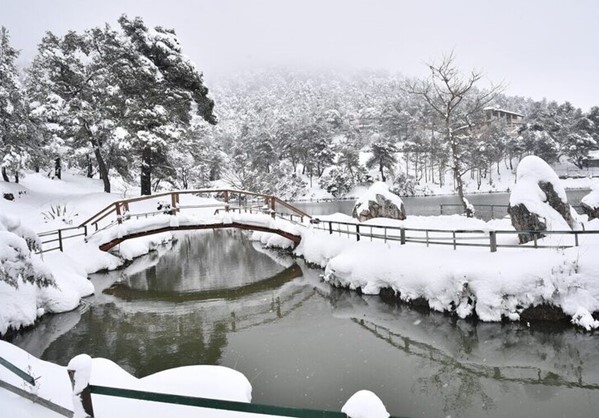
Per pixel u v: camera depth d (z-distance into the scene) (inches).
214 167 2438.5
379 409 111.7
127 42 1180.5
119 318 528.7
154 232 770.8
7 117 1208.8
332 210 2005.4
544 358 366.9
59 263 649.0
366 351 404.2
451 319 455.2
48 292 541.3
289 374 358.9
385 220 810.2
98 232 793.6
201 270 773.9
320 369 367.6
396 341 424.2
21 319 478.9
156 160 1290.6
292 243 882.8
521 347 387.5
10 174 1331.2
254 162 2965.1
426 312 484.1
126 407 188.9
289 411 124.5
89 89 1333.7
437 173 3189.0
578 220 604.1
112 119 1272.1
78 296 590.9
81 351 424.8
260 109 5290.4
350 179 2923.2
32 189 1380.4
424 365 370.3
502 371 353.1
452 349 397.4
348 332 455.2
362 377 351.6
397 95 4566.9
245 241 1137.4
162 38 1247.5
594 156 2987.2
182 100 1251.2
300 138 3299.7
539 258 433.1
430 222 798.5
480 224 737.6
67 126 1413.6
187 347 430.3
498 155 2930.6
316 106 4766.2
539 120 3230.8
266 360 390.9
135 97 1205.1
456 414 291.9
